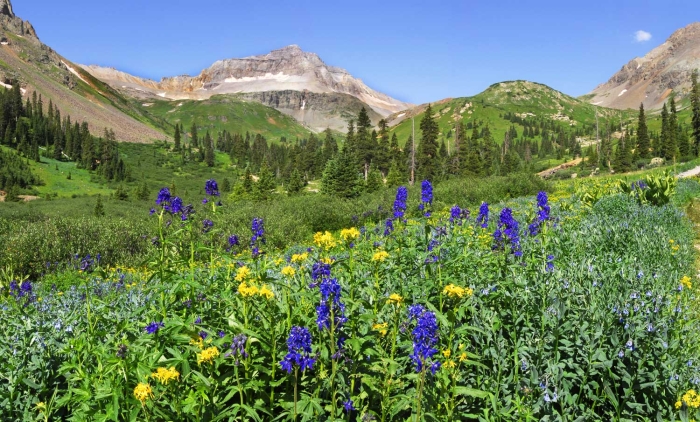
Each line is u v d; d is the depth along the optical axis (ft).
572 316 13.35
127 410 9.57
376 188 218.79
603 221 37.11
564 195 96.02
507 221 19.10
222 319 12.84
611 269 20.66
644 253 27.02
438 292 14.56
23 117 562.25
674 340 12.84
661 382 11.25
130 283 32.12
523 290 14.82
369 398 11.06
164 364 9.93
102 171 465.47
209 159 618.85
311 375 11.42
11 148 469.98
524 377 11.30
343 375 11.05
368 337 10.69
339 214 91.76
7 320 17.70
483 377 11.73
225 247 56.24
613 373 11.57
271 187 230.27
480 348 12.75
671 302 16.47
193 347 10.66
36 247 59.06
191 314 12.83
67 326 14.76
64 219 69.97
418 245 19.11
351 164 188.34
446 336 12.34
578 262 23.27
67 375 11.16
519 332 13.52
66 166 467.52
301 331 9.11
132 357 10.37
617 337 11.89
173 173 545.44
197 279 14.94
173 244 15.43
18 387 11.69
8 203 287.28
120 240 63.72
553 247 25.93
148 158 604.49
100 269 16.42
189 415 9.55
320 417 10.38
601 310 14.20
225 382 10.01
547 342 12.66
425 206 24.43
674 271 24.17
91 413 9.76
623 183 65.26
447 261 17.02
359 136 281.13
